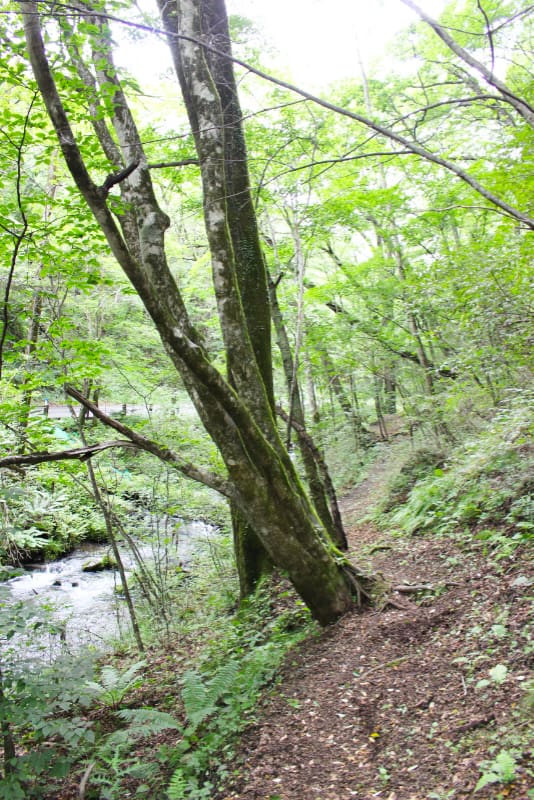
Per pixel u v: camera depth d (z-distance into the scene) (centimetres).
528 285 597
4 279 766
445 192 970
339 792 332
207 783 376
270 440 590
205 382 492
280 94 848
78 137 505
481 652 414
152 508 914
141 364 1099
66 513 1272
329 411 1775
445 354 1132
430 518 798
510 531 600
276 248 1016
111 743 440
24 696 376
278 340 873
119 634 835
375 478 1427
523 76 904
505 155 639
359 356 1304
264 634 621
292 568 567
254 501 543
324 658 512
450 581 569
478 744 323
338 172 1029
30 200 502
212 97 524
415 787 312
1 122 471
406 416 1248
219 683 459
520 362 643
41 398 796
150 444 582
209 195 538
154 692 562
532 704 326
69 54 444
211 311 1569
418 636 489
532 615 423
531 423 648
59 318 602
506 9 895
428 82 1187
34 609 374
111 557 1162
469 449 868
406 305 973
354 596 602
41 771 370
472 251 710
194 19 520
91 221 546
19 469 712
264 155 840
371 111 1154
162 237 526
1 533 704
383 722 386
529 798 265
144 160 518
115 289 1277
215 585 899
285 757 383
